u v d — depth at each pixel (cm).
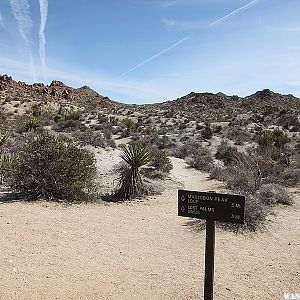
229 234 940
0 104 7050
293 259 802
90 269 694
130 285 642
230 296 620
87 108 8838
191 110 10450
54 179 1216
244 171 1611
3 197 1199
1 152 1720
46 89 10544
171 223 1029
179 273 702
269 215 1152
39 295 582
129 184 1344
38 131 3312
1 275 636
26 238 822
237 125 5478
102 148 2411
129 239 879
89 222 990
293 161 2353
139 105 13075
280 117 6047
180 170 2208
